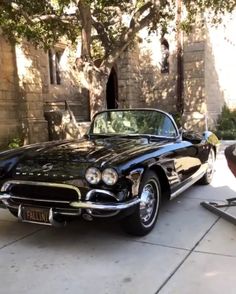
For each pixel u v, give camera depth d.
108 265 3.68
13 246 4.21
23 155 4.57
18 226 4.85
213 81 16.34
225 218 4.93
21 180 4.16
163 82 17.47
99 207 3.79
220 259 3.76
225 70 17.22
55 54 15.55
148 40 13.63
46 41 10.39
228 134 14.88
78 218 4.04
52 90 15.21
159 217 5.07
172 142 5.21
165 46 17.34
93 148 4.61
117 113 5.85
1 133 12.32
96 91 9.39
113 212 3.83
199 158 5.98
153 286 3.25
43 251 4.05
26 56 12.70
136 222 4.20
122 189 3.87
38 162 4.31
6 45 12.48
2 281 3.41
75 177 3.95
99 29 10.16
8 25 9.68
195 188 6.70
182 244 4.15
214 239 4.28
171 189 4.91
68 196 4.00
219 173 7.95
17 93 12.87
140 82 17.52
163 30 11.23
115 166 3.89
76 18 9.88
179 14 11.77
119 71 16.59
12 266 3.71
